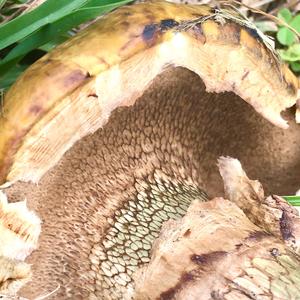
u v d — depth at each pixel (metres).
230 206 0.22
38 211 0.21
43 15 0.25
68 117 0.19
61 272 0.22
